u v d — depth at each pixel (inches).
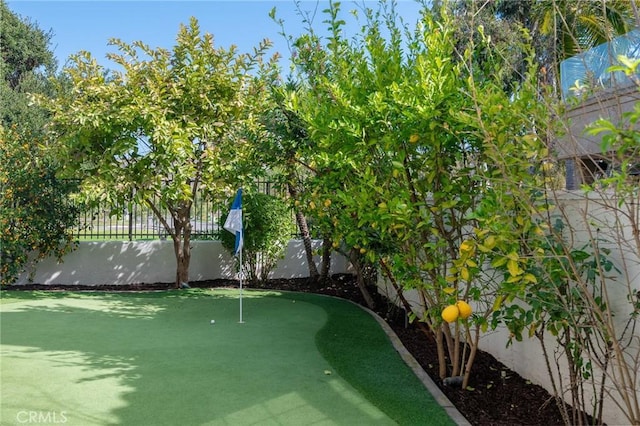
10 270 361.1
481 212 121.9
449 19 153.3
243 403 145.9
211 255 417.7
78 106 322.7
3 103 746.2
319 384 163.2
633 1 99.9
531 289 125.8
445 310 132.8
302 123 279.6
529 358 166.7
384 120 149.0
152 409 140.3
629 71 74.0
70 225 377.7
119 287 387.2
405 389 159.5
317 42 238.7
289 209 368.5
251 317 273.9
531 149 111.3
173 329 243.0
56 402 144.8
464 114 117.0
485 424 135.3
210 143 353.7
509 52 156.6
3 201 354.6
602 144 79.3
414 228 155.5
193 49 349.4
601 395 118.0
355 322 263.3
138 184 330.0
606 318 109.7
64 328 242.5
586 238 131.7
